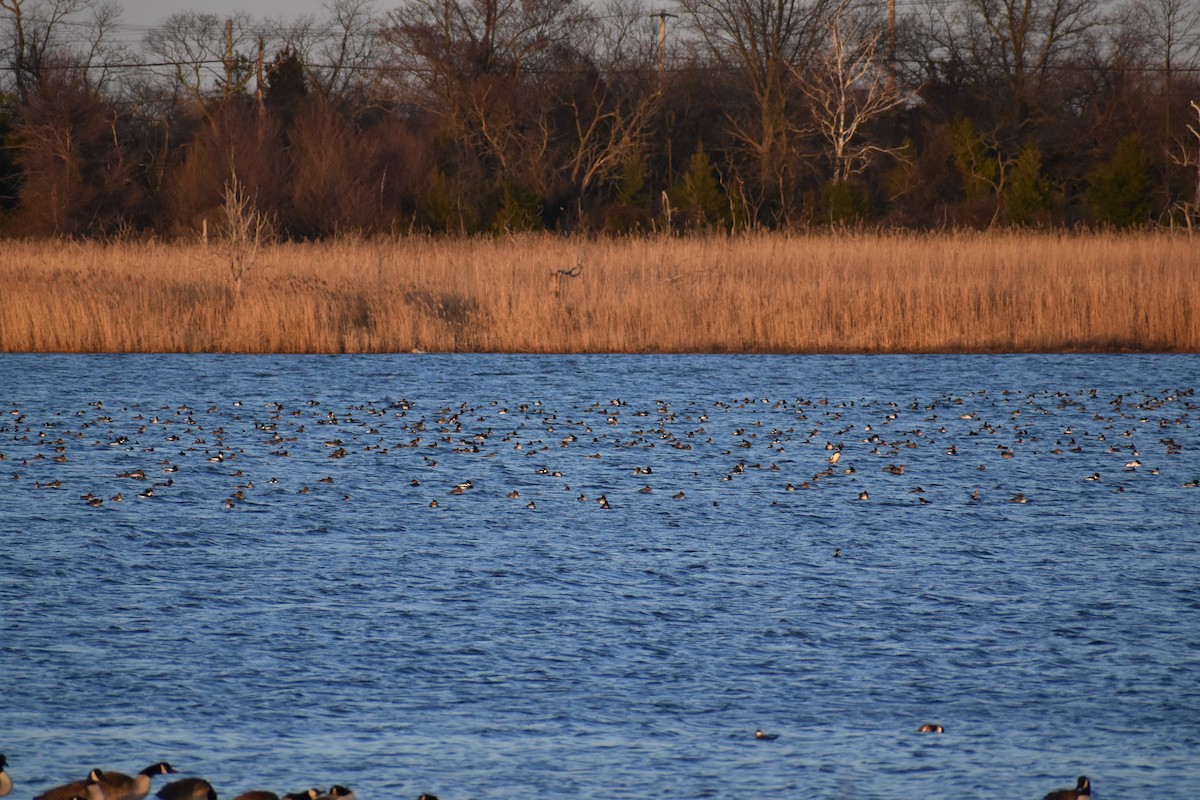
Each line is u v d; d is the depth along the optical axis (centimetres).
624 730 950
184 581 1291
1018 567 1355
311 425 2203
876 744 928
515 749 916
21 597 1232
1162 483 1769
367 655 1089
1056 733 948
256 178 5600
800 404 2417
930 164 5953
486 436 2070
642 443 2038
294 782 862
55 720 957
